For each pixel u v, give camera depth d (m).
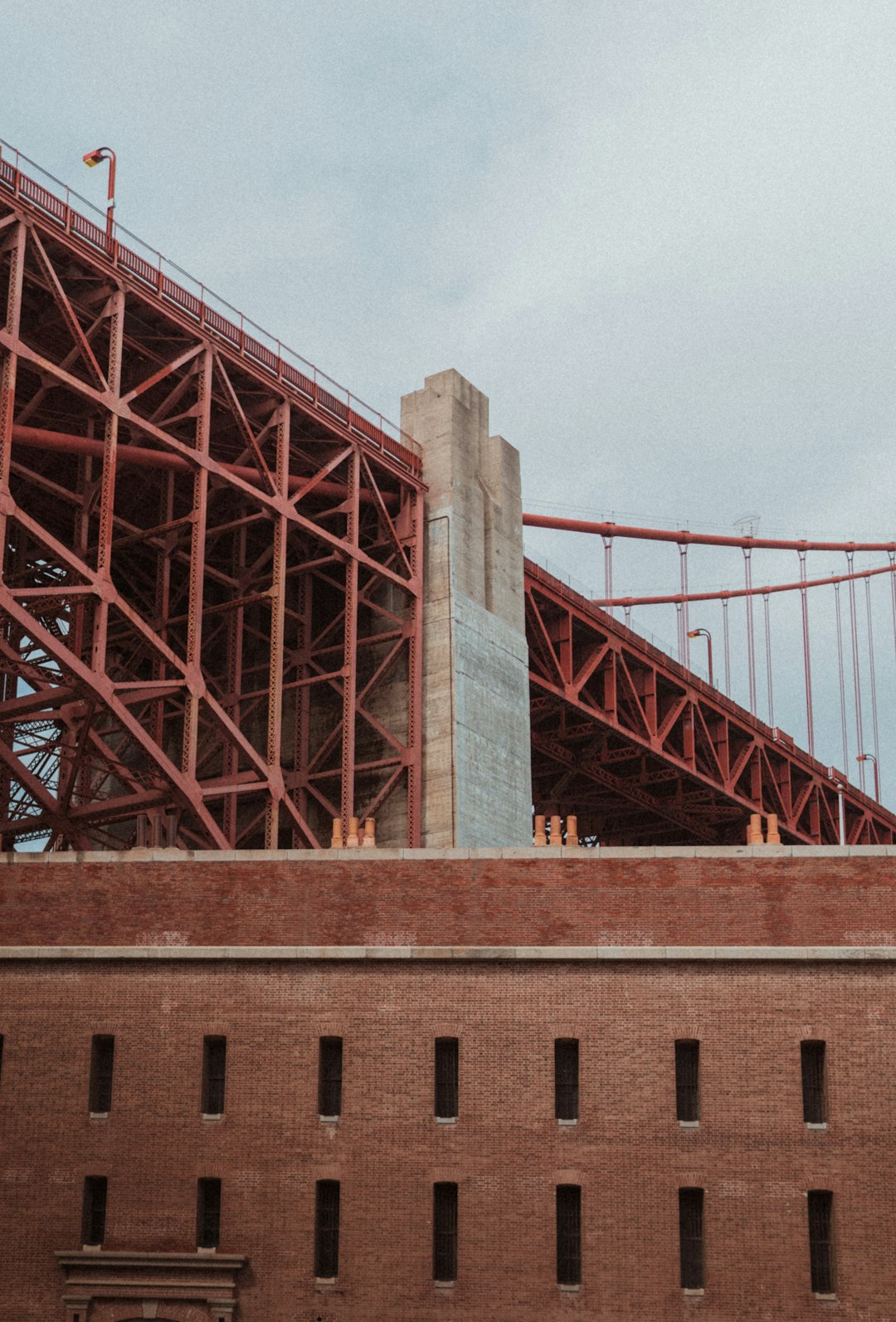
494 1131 44.44
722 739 108.56
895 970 44.81
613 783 102.94
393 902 46.47
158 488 74.19
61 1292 44.22
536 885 46.25
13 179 59.78
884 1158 43.53
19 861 47.50
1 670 65.75
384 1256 43.84
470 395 82.69
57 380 60.34
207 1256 43.81
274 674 68.44
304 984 45.78
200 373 66.88
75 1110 45.31
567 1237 44.00
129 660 79.06
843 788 122.25
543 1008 45.19
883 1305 42.62
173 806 69.62
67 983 46.22
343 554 73.69
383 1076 45.03
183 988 46.03
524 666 82.25
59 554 59.97
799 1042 44.50
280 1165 44.66
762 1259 43.12
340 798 78.06
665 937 45.56
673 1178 43.81
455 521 79.44
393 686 78.25
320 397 73.00
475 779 76.56
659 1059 44.59
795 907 45.53
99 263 62.56
